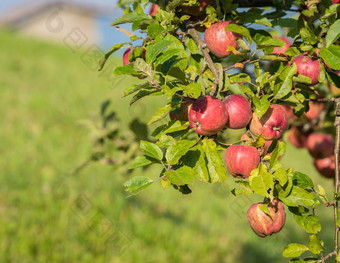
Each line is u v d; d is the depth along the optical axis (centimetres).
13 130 1015
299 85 191
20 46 2012
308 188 178
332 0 212
